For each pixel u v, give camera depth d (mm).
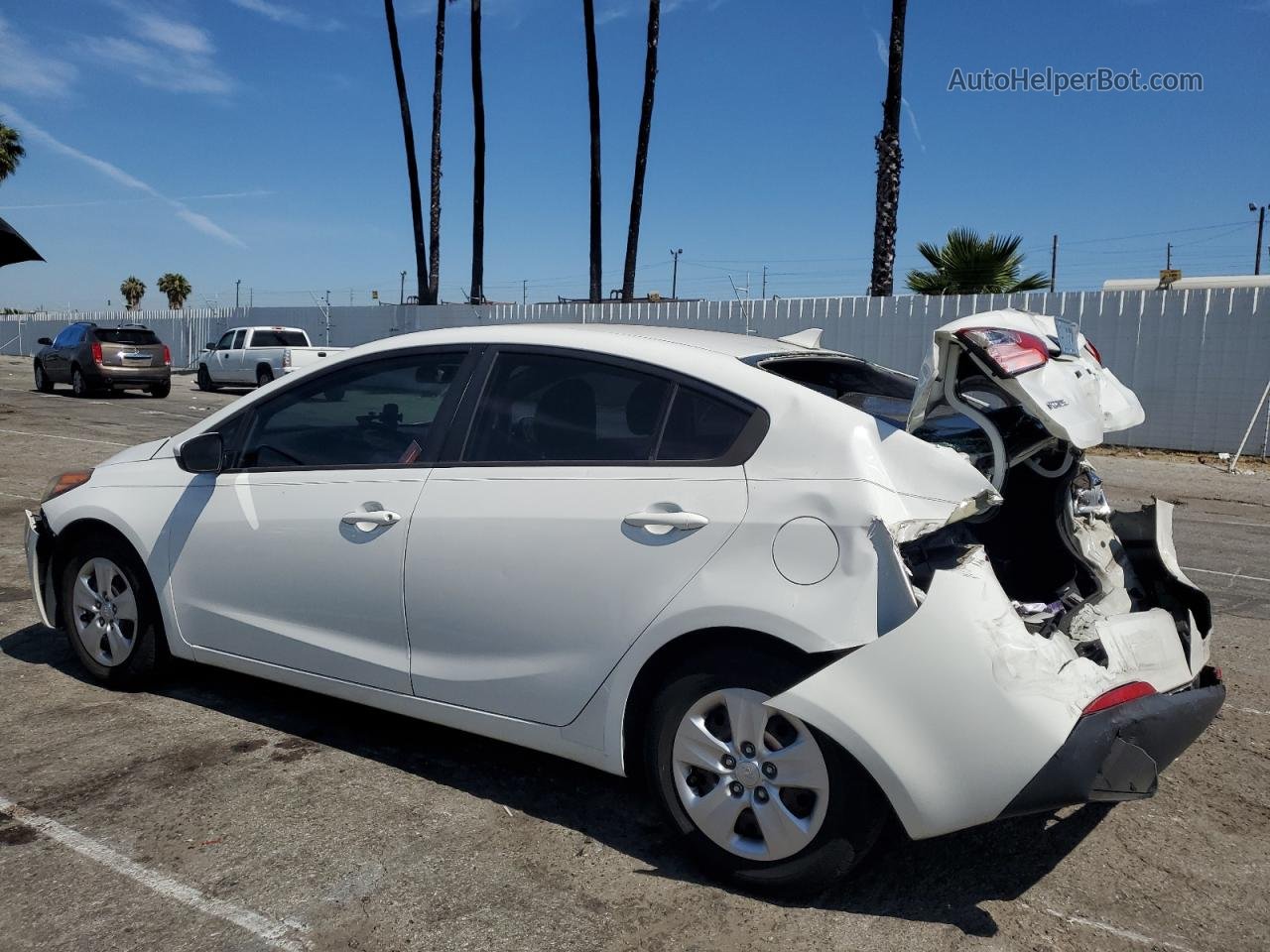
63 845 3271
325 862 3201
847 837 2867
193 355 35875
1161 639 3389
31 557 4844
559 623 3312
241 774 3803
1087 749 2670
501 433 3600
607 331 3660
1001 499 3004
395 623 3705
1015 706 2674
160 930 2830
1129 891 3127
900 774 2727
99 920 2873
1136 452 15594
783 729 2984
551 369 3574
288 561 3980
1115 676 3051
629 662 3172
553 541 3320
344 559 3812
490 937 2822
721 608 2971
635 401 3379
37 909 2918
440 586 3562
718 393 3244
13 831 3350
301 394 4156
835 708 2779
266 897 2998
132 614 4516
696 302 20234
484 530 3465
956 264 18781
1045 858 3314
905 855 3318
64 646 5258
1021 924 2928
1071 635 3154
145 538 4395
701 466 3164
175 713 4383
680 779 3135
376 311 28641
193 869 3145
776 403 3137
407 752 4051
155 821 3438
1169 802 3736
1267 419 15016
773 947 2793
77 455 12594
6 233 10156
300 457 4090
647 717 3246
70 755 3939
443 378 3809
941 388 3264
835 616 2822
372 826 3436
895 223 17516
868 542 2840
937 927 2904
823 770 2857
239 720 4324
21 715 4328
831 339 18312
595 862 3240
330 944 2781
